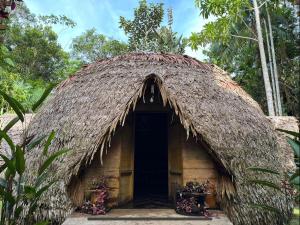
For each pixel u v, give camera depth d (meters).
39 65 17.11
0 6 2.14
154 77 3.69
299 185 1.72
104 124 3.59
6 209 2.19
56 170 3.44
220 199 3.78
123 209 3.78
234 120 4.07
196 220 3.30
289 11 10.12
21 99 8.55
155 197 5.00
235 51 12.05
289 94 11.55
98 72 5.03
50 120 4.28
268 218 3.49
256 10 9.51
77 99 4.43
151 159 7.46
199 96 4.24
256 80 12.50
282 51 11.52
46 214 3.33
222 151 3.51
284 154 4.65
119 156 4.00
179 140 4.20
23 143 2.34
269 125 4.75
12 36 16.00
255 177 3.57
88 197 3.68
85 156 3.30
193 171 3.99
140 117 7.19
